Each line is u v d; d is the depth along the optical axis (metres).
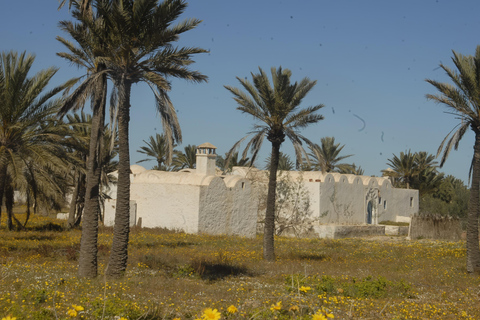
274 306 6.52
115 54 14.97
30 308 9.26
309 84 21.64
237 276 17.00
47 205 25.39
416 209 54.75
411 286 15.52
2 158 19.17
